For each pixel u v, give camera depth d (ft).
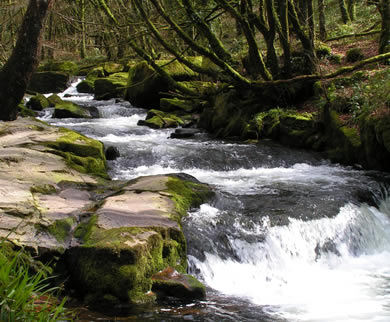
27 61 33.32
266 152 35.78
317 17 68.85
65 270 17.46
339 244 23.59
